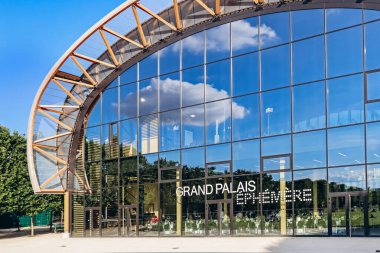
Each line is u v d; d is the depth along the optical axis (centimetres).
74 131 3550
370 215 2273
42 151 3522
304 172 2502
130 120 3272
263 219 2597
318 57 2544
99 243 2762
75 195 3503
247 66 2788
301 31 2619
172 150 3019
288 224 2511
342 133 2412
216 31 2947
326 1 2545
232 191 2728
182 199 2923
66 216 3494
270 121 2658
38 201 3900
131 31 3325
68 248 2494
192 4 3070
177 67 3086
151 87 3195
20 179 3769
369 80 2367
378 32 2369
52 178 3497
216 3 2900
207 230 2788
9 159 3731
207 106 2912
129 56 3322
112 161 3328
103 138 3406
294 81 2606
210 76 2931
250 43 2795
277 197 2567
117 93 3369
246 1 2842
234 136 2772
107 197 3319
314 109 2520
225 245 2186
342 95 2442
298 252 1764
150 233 3041
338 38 2492
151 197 3077
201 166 2877
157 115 3133
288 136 2581
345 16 2481
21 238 3662
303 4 2623
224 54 2891
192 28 3044
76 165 3525
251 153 2697
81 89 3541
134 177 3188
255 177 2661
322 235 2398
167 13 3181
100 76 3459
